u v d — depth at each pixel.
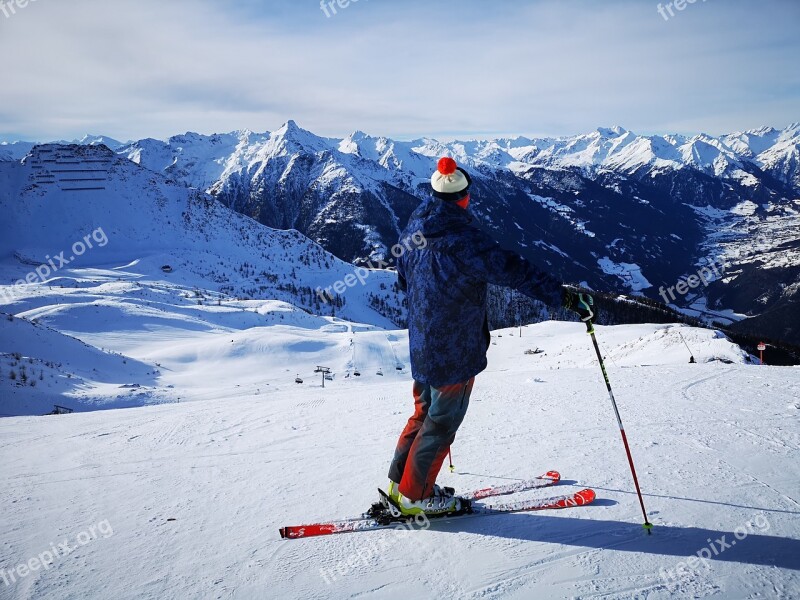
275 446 4.29
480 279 2.48
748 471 3.28
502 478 3.32
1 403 30.55
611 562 2.33
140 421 5.62
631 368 7.59
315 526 2.67
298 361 66.25
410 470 2.67
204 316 100.44
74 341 57.41
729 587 2.15
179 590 2.20
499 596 2.10
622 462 3.50
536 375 7.41
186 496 3.25
